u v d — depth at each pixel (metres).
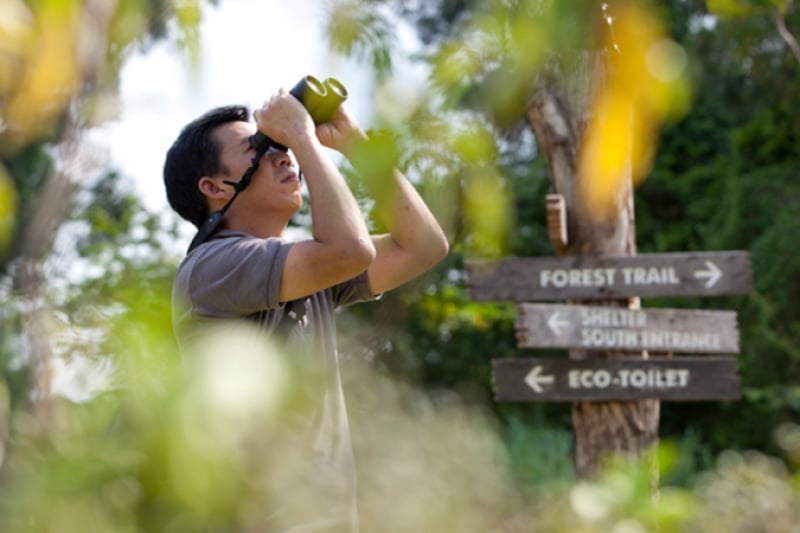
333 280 2.42
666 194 15.12
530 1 1.31
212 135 2.78
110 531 0.98
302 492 1.44
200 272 2.52
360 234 2.40
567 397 5.41
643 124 1.48
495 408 13.96
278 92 2.50
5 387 1.10
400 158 1.34
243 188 2.68
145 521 1.00
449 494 1.98
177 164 2.80
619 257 5.39
